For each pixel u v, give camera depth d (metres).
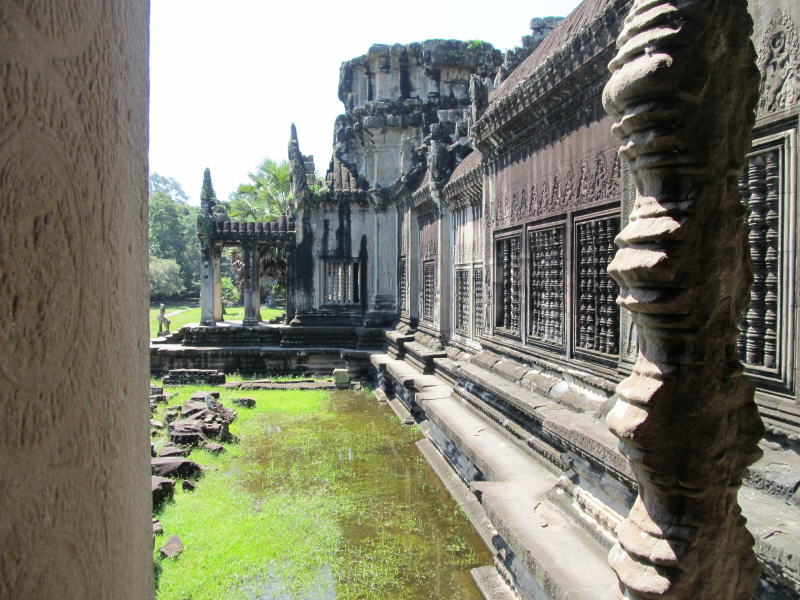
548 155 8.48
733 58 2.62
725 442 2.67
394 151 22.27
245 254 23.02
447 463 10.72
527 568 5.30
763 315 4.59
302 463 11.27
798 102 4.21
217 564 6.98
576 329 7.71
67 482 1.24
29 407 1.10
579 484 6.05
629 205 6.17
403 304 20.83
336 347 22.20
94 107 1.36
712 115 2.61
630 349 6.34
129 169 1.62
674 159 2.61
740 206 2.73
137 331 1.71
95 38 1.37
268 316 38.22
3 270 1.02
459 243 14.76
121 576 1.54
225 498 9.23
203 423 12.83
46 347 1.15
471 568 7.20
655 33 2.62
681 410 2.64
